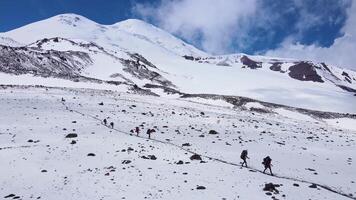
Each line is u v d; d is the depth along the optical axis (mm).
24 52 126812
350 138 64938
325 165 41469
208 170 34250
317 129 74688
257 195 28016
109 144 42406
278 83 189500
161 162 36281
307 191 30062
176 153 39938
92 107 68812
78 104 70438
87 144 42000
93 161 36312
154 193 28109
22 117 54344
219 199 26953
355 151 51625
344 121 105062
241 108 104938
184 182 30609
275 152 45969
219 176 32562
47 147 40281
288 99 156875
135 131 51750
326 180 34906
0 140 42250
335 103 156750
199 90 163250
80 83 106312
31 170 33719
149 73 164750
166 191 28547
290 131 65750
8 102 64812
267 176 33938
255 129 63156
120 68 153500
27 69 115500
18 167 34312
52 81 102938
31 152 38281
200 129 57656
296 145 52344
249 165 37969
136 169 33812
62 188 29562
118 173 32719
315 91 177000
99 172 33125
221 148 45219
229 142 49688
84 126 51875
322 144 55344
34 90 82875
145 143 43812
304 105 150000
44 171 33375
